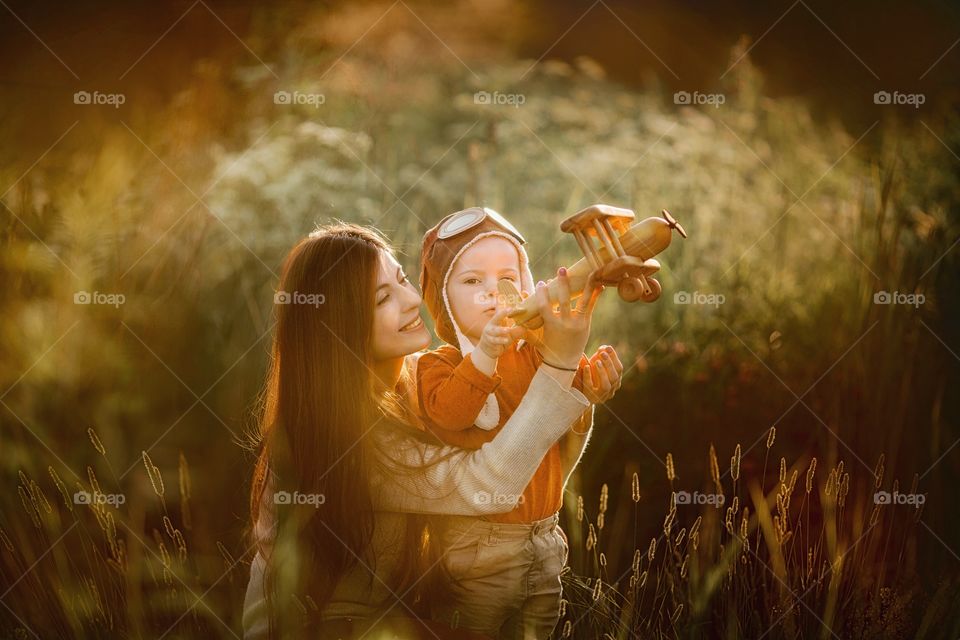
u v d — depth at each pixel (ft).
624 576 8.09
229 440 9.27
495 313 6.35
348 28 16.71
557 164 13.30
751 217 12.17
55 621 7.26
